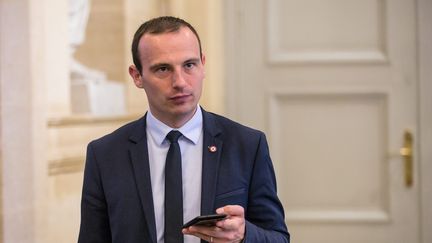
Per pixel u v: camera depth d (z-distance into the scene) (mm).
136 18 6785
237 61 7883
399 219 7723
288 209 7875
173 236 3277
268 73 7840
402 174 7699
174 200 3320
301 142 7832
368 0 7668
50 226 5340
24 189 5012
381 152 7730
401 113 7672
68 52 5656
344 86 7723
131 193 3369
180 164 3383
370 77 7695
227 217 3039
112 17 6559
